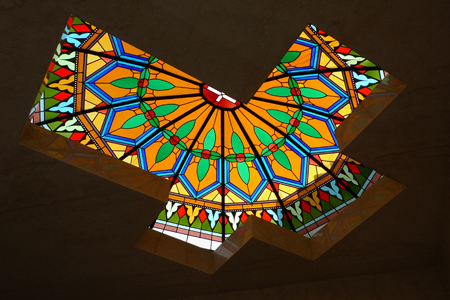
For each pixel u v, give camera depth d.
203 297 7.25
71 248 6.39
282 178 8.09
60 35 4.60
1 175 5.50
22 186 5.62
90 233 6.24
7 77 4.83
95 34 6.69
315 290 7.23
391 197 6.45
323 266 7.09
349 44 4.73
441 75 5.01
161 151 7.95
